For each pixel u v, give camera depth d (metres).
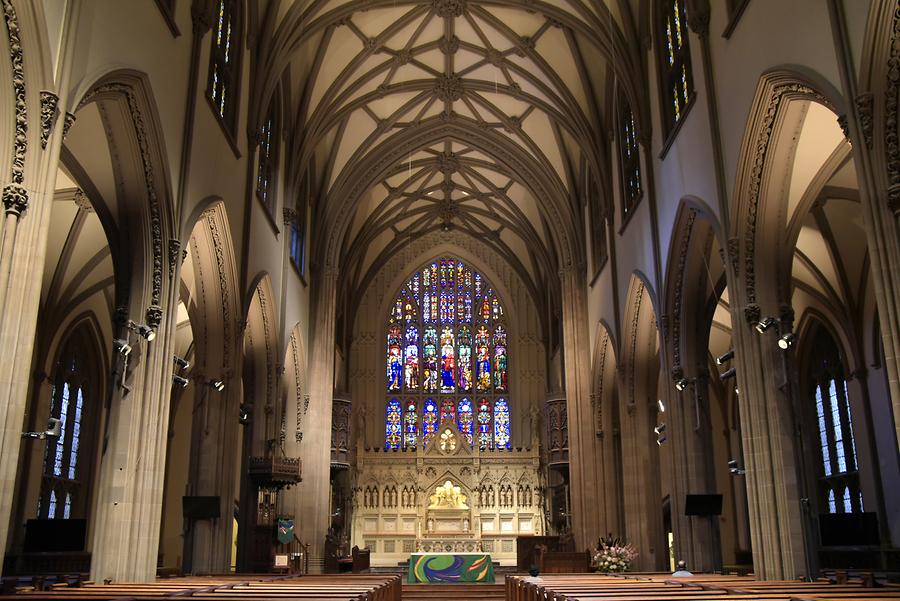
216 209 18.64
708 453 19.44
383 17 25.80
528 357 42.97
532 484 39.03
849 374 24.84
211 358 19.80
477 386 42.91
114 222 15.61
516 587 15.59
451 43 27.56
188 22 16.77
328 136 30.64
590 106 26.95
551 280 37.34
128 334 14.99
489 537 37.97
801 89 13.48
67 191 21.25
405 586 23.89
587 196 30.20
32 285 10.45
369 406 42.12
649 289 21.62
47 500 25.67
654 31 21.42
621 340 25.28
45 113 10.80
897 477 22.55
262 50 21.77
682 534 19.25
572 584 12.05
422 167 35.47
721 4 16.70
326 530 29.06
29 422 24.08
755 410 15.32
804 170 15.84
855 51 11.37
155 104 14.52
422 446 40.53
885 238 10.67
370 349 43.03
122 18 13.23
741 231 15.86
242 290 20.44
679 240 19.55
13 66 10.48
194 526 18.53
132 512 14.30
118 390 14.66
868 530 16.23
